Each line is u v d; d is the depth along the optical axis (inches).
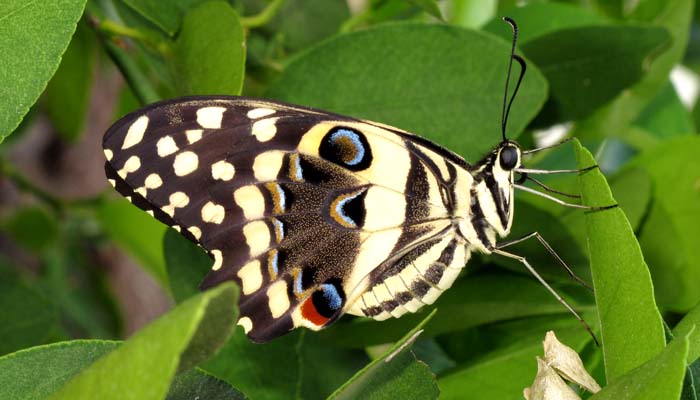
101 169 23.0
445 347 16.8
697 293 17.0
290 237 16.0
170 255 16.8
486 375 15.9
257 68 17.7
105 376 13.9
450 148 16.6
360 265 16.1
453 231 16.2
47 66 15.2
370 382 15.0
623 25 17.3
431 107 16.6
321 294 16.0
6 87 15.2
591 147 18.7
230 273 15.9
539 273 16.7
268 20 18.2
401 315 16.3
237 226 15.9
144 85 17.3
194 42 16.5
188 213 15.8
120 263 22.6
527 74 16.6
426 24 16.6
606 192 15.0
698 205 17.1
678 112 19.1
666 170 17.3
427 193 16.1
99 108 22.6
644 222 17.3
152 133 15.6
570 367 15.2
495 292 16.4
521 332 16.4
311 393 16.6
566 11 18.1
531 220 16.8
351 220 16.1
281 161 15.9
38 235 21.3
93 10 17.5
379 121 16.6
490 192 16.2
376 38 16.7
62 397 14.0
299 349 16.7
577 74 17.7
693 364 15.2
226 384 15.1
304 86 16.7
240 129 15.8
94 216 20.2
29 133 22.3
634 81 17.7
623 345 14.9
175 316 13.7
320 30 18.6
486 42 16.6
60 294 20.9
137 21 17.1
